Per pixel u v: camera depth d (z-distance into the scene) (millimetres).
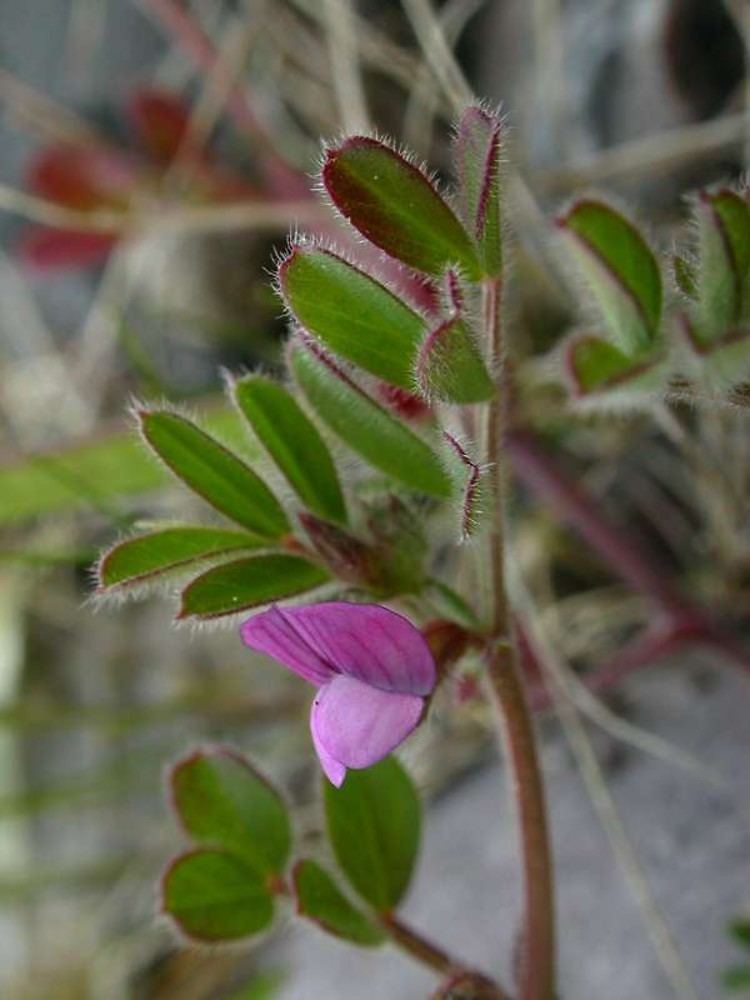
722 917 72
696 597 92
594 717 83
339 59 96
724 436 87
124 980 104
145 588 47
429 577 49
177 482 48
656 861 77
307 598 48
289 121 105
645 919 75
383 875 56
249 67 105
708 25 89
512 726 50
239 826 57
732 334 46
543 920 51
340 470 49
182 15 102
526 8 99
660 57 89
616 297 50
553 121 94
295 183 100
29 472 92
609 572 98
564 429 93
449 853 88
